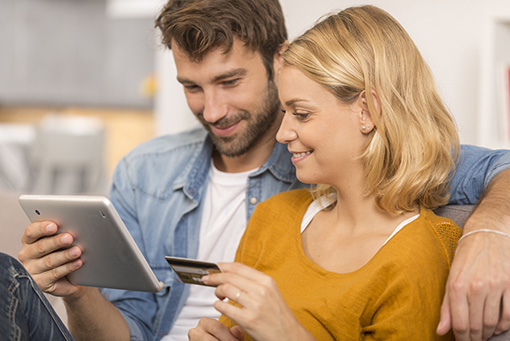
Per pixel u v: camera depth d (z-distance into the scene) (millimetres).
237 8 1466
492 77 2803
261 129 1554
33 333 994
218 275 980
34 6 8477
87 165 5109
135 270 1143
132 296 1565
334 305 1104
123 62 8445
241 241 1412
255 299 940
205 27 1425
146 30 8375
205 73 1475
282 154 1594
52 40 8531
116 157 8352
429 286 1059
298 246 1264
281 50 1562
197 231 1604
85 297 1313
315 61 1131
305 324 1119
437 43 2914
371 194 1179
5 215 1734
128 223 1659
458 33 2889
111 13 8430
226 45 1444
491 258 934
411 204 1162
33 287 997
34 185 5102
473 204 1256
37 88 8609
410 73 1159
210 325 1107
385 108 1128
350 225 1214
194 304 1566
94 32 8469
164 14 1595
